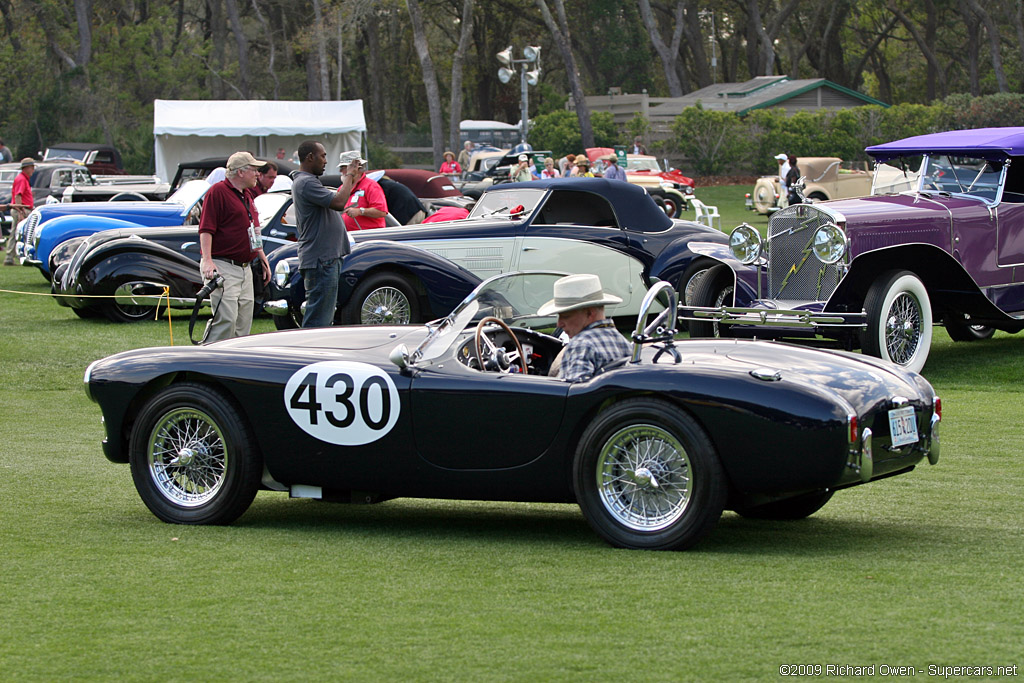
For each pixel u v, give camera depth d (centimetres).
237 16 16788
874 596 1355
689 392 1544
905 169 3634
